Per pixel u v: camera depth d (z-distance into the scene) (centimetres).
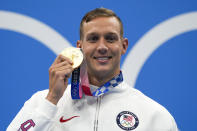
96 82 825
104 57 766
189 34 1348
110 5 1351
